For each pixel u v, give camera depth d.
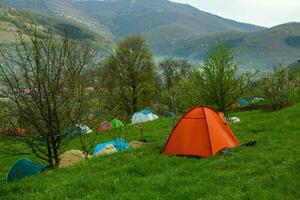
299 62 138.00
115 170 17.11
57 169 19.42
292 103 49.31
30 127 20.72
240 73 35.50
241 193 13.21
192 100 36.47
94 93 22.06
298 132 26.70
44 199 13.63
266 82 48.78
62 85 20.38
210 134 20.48
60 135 21.41
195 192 13.66
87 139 43.44
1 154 41.69
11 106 19.81
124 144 31.02
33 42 19.48
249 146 21.70
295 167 16.45
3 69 19.20
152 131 45.44
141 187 14.41
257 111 50.97
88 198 13.38
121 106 74.69
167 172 16.59
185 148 20.34
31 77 19.53
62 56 20.31
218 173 16.05
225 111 36.22
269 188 13.91
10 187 15.96
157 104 79.31
